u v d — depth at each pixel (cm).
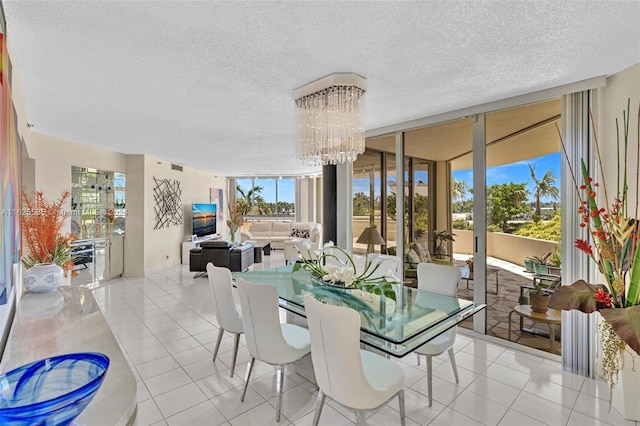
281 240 970
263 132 434
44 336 150
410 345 183
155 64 230
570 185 275
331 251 401
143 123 386
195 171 848
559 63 233
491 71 246
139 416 209
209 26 182
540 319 299
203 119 369
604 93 261
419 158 390
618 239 207
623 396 209
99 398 102
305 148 293
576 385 249
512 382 253
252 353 223
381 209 436
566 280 278
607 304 204
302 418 209
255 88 277
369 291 254
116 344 142
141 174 613
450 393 238
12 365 123
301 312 229
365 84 262
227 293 259
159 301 461
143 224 617
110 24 180
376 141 441
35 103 310
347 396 166
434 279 277
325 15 172
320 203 1046
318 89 268
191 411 215
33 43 199
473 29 187
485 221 333
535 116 303
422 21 178
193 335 341
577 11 170
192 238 770
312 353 184
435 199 376
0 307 144
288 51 213
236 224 966
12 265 162
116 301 461
